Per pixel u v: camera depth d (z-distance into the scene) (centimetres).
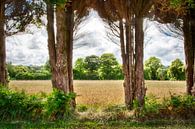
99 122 1705
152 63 9769
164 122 1680
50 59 1961
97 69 10356
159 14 2167
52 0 1789
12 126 1617
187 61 2217
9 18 2138
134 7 2014
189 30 2198
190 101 1781
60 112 1752
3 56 2098
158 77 9612
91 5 2091
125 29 2130
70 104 1852
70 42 2108
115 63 10369
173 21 2214
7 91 1789
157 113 1745
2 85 1966
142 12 2009
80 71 10181
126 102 2081
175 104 1766
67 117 1748
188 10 2114
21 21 2147
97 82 8181
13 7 2122
